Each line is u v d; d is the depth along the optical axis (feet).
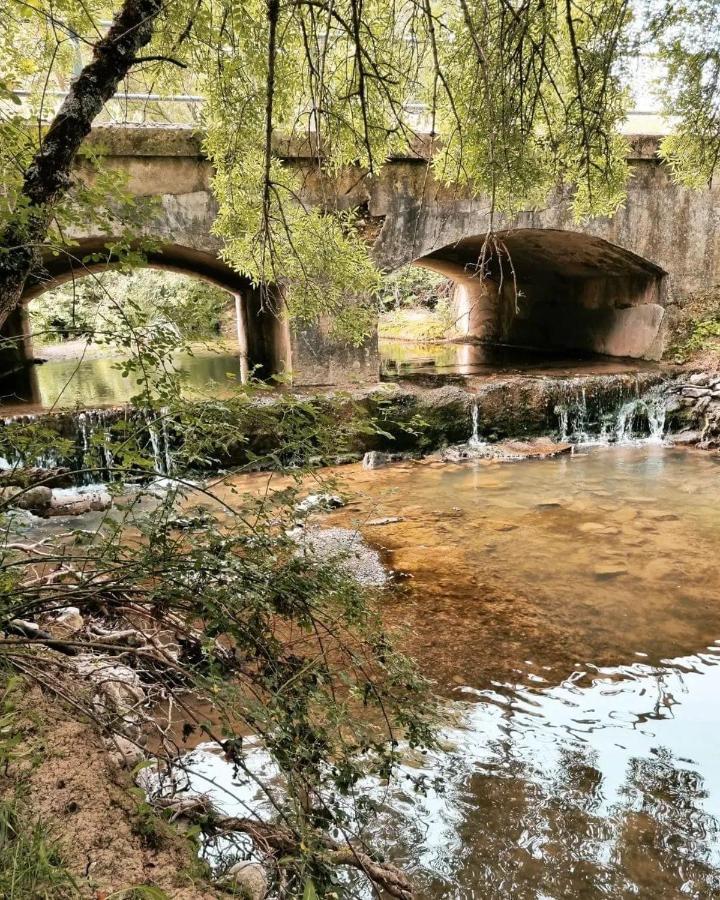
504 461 28.43
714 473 26.05
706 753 10.07
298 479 7.45
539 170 10.60
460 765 9.73
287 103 11.29
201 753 9.41
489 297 53.98
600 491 23.80
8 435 6.29
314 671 6.91
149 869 5.07
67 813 5.31
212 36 10.08
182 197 24.90
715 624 13.93
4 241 6.05
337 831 7.70
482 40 9.29
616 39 9.57
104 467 6.65
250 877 6.05
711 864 8.13
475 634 13.51
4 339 5.76
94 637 9.12
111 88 7.54
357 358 29.43
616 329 39.70
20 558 9.32
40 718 6.24
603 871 7.99
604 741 10.32
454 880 7.79
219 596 6.52
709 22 10.37
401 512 21.44
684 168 13.46
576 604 14.85
